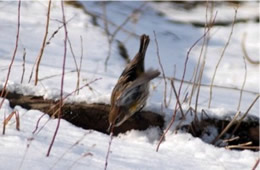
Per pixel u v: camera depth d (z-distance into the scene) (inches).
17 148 259.1
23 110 346.9
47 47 533.6
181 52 613.3
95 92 415.2
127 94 342.3
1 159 240.8
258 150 384.2
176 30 673.0
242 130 387.9
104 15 609.6
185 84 517.7
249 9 746.8
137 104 351.3
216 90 516.7
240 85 543.2
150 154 302.7
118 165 265.6
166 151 318.0
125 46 583.8
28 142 270.2
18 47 515.5
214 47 642.2
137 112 368.2
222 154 326.6
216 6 752.3
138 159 286.2
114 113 342.3
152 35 644.7
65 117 365.1
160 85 493.0
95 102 370.0
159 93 462.0
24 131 296.8
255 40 671.8
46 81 429.4
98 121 369.1
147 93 361.4
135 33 632.4
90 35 594.2
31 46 525.3
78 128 331.9
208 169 289.6
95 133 329.1
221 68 584.1
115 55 553.0
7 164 236.1
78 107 365.7
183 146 335.9
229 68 586.9
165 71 545.3
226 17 721.6
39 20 604.7
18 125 293.7
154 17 703.7
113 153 289.6
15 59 476.7
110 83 454.6
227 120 386.0
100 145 301.7
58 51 529.0
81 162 257.6
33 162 243.9
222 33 683.4
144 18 694.5
